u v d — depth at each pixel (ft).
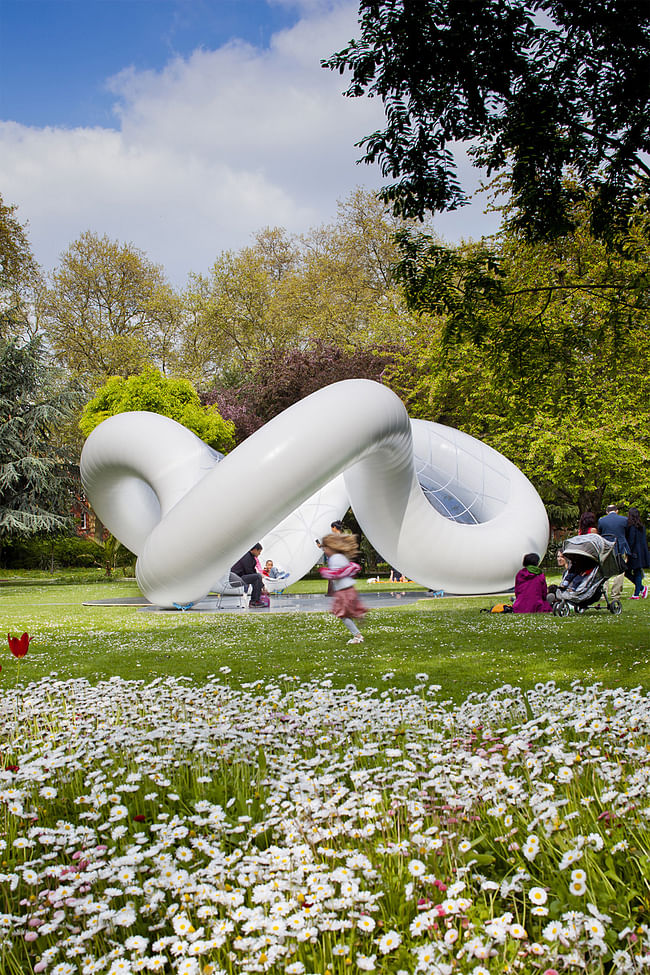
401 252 26.96
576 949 5.85
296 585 73.26
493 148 22.62
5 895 7.62
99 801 9.39
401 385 82.58
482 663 21.49
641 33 18.81
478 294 27.61
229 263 118.01
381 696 16.40
